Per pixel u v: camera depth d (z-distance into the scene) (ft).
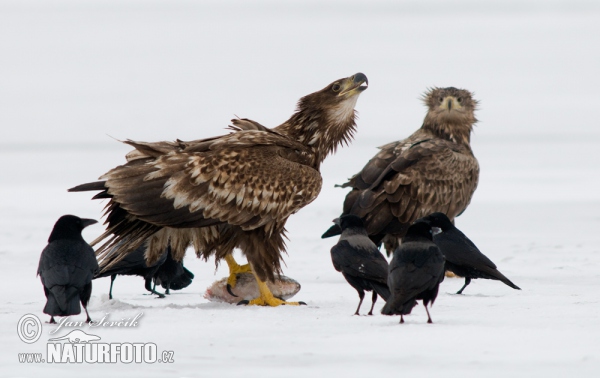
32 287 51.42
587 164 160.45
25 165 172.55
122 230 44.83
